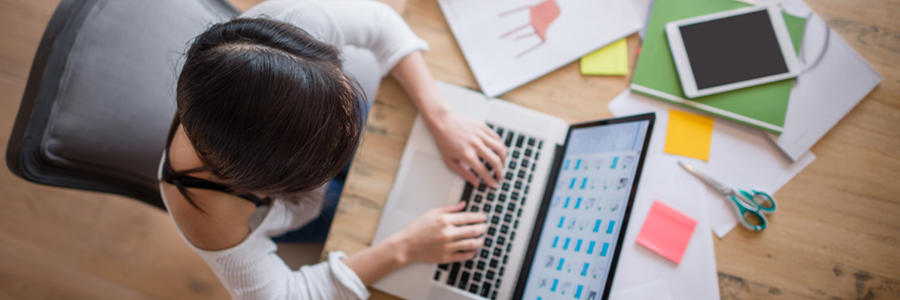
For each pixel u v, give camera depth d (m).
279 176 0.43
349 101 0.43
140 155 0.71
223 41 0.41
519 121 0.81
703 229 0.77
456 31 0.84
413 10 0.85
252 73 0.37
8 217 1.33
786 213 0.77
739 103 0.79
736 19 0.81
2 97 1.35
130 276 1.31
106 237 1.32
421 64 0.80
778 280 0.76
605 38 0.83
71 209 1.32
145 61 0.66
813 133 0.79
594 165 0.72
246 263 0.69
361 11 0.77
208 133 0.40
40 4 1.37
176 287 1.30
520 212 0.77
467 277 0.75
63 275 1.31
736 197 0.77
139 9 0.63
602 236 0.65
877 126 0.79
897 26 0.81
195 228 0.62
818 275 0.76
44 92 0.58
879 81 0.79
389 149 0.80
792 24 0.81
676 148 0.80
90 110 0.63
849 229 0.77
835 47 0.80
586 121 0.80
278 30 0.43
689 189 0.79
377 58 0.82
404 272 0.75
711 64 0.79
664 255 0.77
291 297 0.72
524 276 0.74
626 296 0.76
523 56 0.83
